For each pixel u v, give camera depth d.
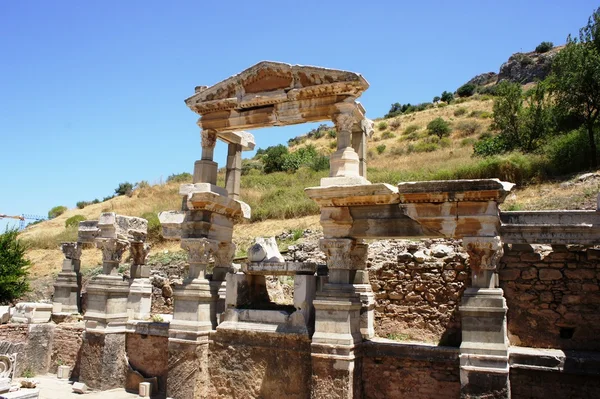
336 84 9.77
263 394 9.76
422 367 8.90
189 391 10.23
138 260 14.95
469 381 7.86
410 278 11.05
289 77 10.41
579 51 23.14
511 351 8.64
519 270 9.65
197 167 11.19
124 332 12.68
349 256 9.37
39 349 14.07
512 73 69.19
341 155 9.63
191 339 10.41
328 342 8.92
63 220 40.44
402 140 48.72
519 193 18.69
